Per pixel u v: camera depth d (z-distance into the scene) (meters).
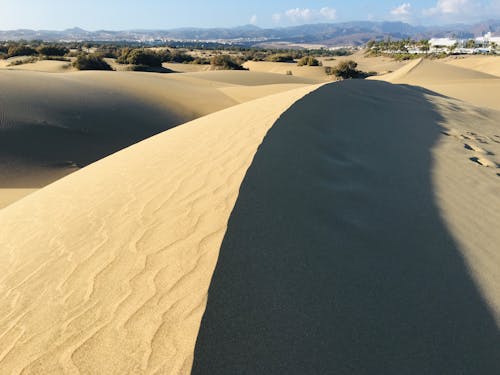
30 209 6.32
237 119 9.08
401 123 10.50
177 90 27.50
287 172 5.26
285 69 70.06
